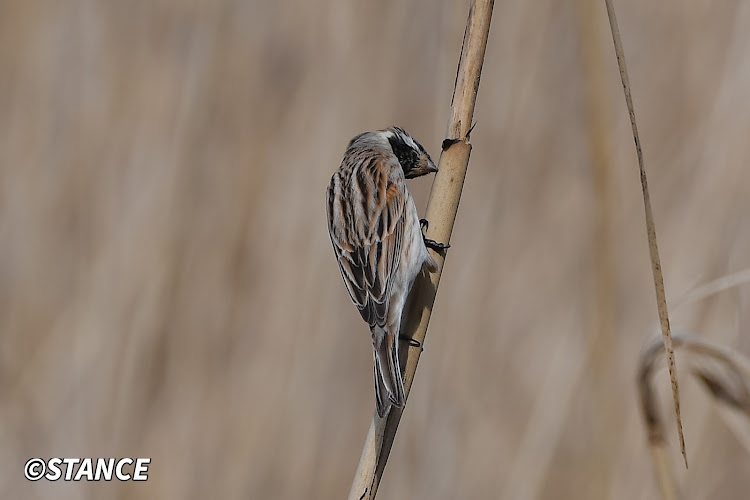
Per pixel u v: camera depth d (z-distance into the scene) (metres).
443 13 13.46
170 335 13.04
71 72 14.90
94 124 14.48
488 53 13.94
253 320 13.27
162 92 14.45
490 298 13.05
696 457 11.20
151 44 14.83
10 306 13.47
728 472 11.43
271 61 14.55
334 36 14.16
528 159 13.66
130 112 14.50
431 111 13.48
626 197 13.75
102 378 12.66
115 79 14.71
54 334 12.99
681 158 13.58
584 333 12.07
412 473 11.83
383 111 13.67
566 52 13.63
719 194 12.32
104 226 13.84
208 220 13.84
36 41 15.09
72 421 12.38
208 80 14.40
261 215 13.80
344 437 12.82
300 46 14.45
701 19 14.71
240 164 14.02
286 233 13.63
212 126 14.27
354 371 13.07
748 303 11.82
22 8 15.14
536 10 13.80
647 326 13.11
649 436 8.20
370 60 13.90
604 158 9.30
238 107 14.34
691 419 11.41
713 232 12.15
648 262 13.30
